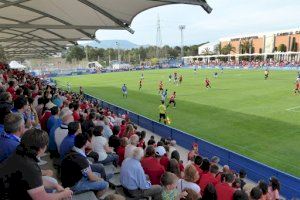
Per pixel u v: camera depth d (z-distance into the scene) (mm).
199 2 7855
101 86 52906
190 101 32750
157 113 27531
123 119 17312
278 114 24750
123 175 6695
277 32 113312
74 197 5387
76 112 11883
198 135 19641
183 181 6203
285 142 17609
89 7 12500
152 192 6836
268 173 12180
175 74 51906
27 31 20156
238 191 6117
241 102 30969
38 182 3137
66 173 5215
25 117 7762
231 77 59062
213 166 8539
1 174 3078
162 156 9172
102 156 8242
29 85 17359
